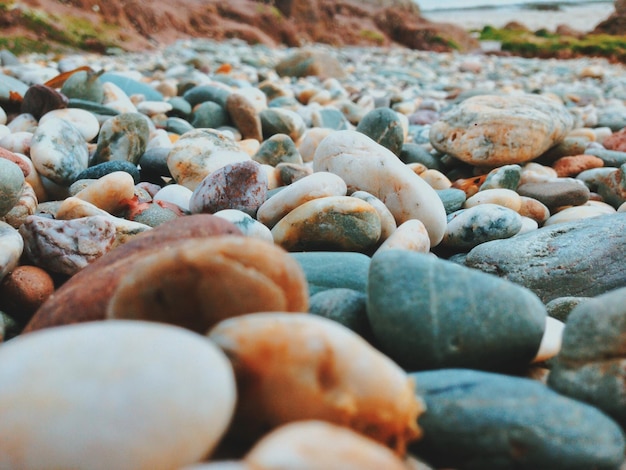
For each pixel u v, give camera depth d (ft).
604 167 1.94
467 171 1.96
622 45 9.56
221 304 0.67
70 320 0.75
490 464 0.63
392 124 1.92
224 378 0.53
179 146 1.64
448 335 0.74
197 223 0.86
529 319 0.76
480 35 12.48
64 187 1.57
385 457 0.50
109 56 6.21
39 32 5.97
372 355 0.62
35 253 1.05
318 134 2.09
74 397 0.49
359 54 8.78
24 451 0.48
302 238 1.16
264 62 6.12
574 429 0.63
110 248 1.08
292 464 0.47
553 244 1.18
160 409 0.49
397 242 1.11
